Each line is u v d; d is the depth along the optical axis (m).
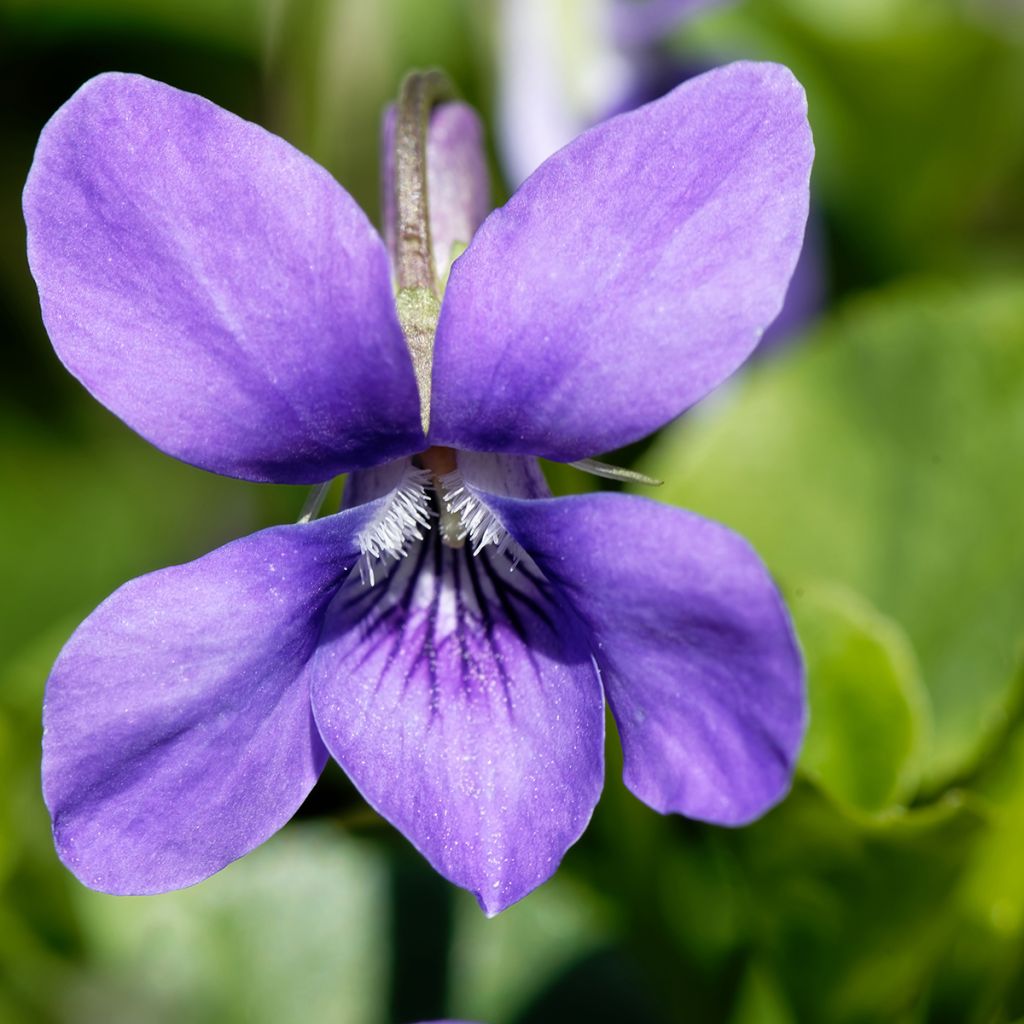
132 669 0.10
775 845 0.12
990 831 0.12
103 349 0.10
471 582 0.11
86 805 0.11
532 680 0.11
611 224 0.10
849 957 0.12
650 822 0.12
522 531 0.11
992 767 0.12
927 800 0.12
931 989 0.12
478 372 0.11
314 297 0.11
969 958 0.12
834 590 0.12
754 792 0.10
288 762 0.11
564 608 0.11
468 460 0.11
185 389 0.11
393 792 0.11
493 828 0.11
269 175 0.10
